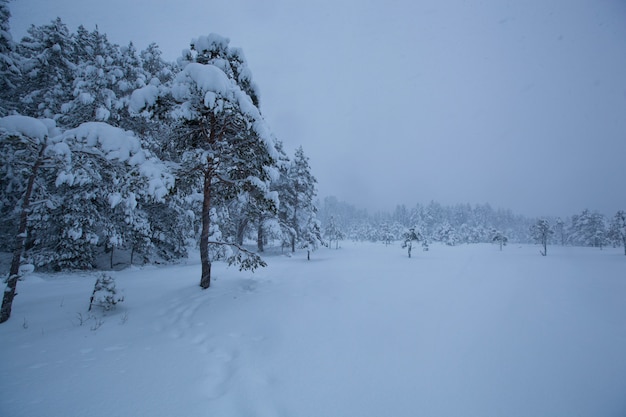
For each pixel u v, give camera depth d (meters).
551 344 5.75
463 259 30.25
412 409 3.45
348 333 6.00
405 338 5.80
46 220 15.12
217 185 10.62
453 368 4.59
